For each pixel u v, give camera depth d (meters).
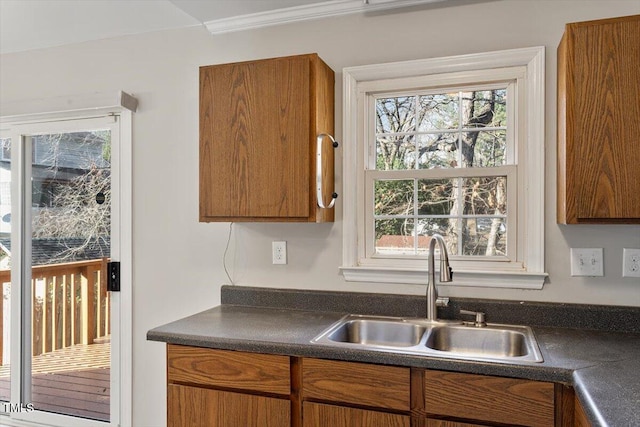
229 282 2.21
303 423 1.48
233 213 1.87
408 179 2.01
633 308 1.69
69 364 2.50
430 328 1.78
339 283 2.05
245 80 1.85
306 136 1.78
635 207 1.45
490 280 1.85
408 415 1.38
